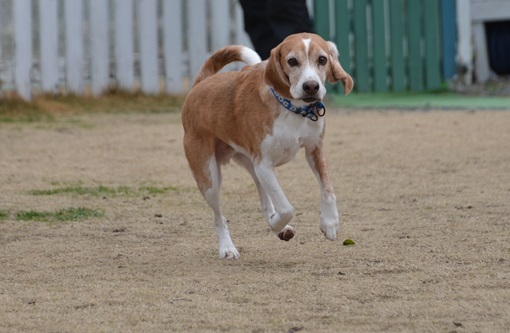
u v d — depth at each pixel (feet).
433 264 28.07
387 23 72.64
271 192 28.12
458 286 25.67
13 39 62.80
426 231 32.37
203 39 68.64
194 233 33.50
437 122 56.39
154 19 67.56
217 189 30.19
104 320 23.57
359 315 23.39
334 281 26.53
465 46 73.61
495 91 72.38
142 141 51.96
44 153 48.65
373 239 31.50
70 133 54.34
